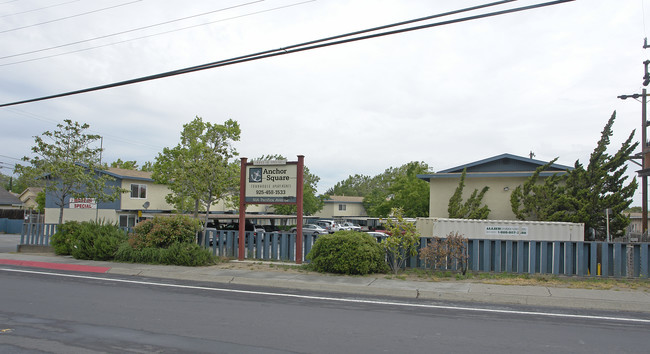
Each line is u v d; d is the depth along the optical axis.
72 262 15.81
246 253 16.83
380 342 6.55
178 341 6.48
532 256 12.84
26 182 20.28
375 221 58.62
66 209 33.66
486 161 23.27
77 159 19.81
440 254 12.66
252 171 15.92
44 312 8.34
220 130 28.91
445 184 23.55
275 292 10.98
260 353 5.94
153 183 35.47
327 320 7.97
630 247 12.27
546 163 21.61
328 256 13.20
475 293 10.45
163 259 15.23
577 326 7.73
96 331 7.00
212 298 10.02
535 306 9.59
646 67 19.61
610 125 19.66
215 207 40.66
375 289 11.06
